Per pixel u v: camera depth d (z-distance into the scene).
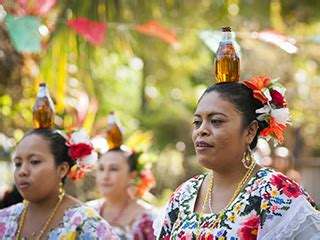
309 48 12.98
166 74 15.27
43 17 8.11
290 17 13.49
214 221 4.21
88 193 11.19
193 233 4.25
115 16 9.16
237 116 4.31
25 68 9.18
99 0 8.82
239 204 4.20
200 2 11.93
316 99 14.25
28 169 5.38
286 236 4.09
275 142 4.48
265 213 4.12
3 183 11.20
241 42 12.75
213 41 7.62
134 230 7.73
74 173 5.73
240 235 4.13
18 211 5.56
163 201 14.27
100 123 9.92
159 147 16.38
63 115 9.84
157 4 9.97
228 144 4.28
